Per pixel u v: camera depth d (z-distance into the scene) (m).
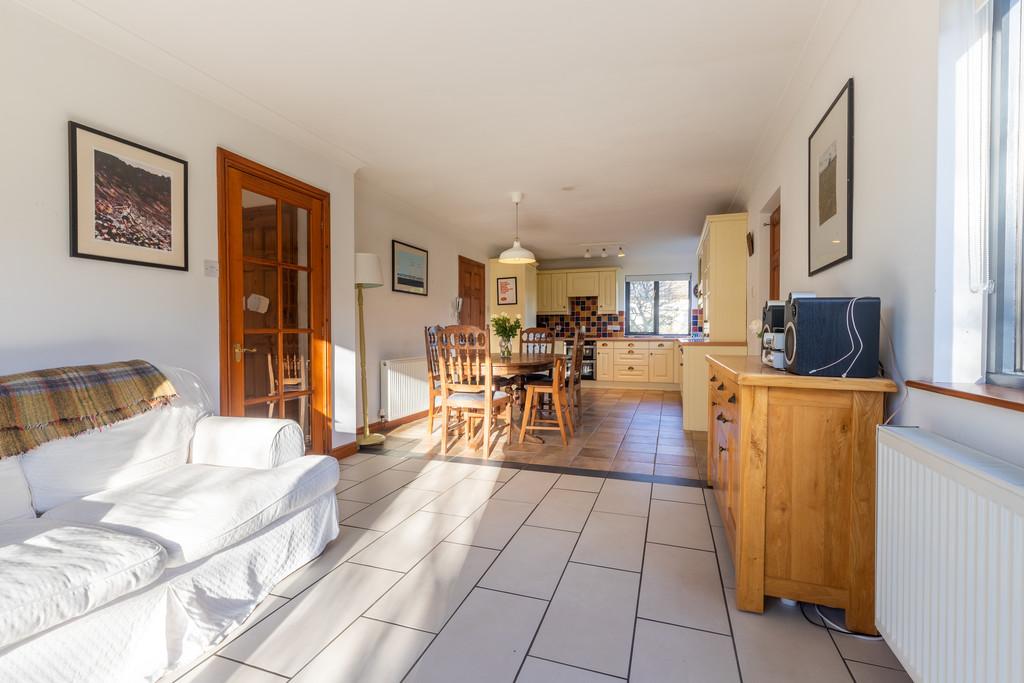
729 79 2.55
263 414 2.99
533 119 3.04
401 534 2.31
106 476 1.81
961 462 0.99
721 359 2.51
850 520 1.56
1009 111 1.23
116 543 1.31
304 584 1.88
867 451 1.53
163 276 2.39
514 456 3.69
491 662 1.43
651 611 1.68
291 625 1.62
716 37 2.17
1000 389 1.19
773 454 1.64
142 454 1.94
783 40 2.19
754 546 1.67
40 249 1.90
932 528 1.09
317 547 2.09
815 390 1.58
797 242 2.76
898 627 1.25
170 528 1.48
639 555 2.09
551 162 3.84
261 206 3.00
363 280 3.91
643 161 3.80
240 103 2.75
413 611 1.69
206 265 2.61
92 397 1.82
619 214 5.55
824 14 2.00
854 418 1.54
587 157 3.73
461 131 3.22
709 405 2.98
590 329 8.88
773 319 2.04
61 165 1.97
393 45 2.23
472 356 3.74
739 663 1.42
